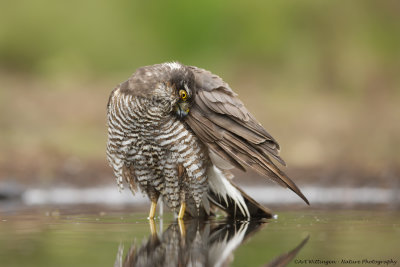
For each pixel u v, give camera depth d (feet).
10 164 48.16
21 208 31.24
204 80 26.78
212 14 82.17
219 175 27.43
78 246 19.29
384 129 59.93
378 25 78.84
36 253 18.08
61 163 49.01
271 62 80.12
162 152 26.73
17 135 55.42
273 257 17.57
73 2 82.74
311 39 79.41
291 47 79.66
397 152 53.26
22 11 81.87
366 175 45.57
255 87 74.79
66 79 74.84
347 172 46.73
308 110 66.59
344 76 75.72
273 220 25.66
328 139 57.57
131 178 28.02
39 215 27.76
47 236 21.22
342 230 22.33
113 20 82.74
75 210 30.27
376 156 52.42
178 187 27.30
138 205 33.42
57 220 25.85
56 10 82.43
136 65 80.74
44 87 72.02
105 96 68.90
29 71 79.77
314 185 42.45
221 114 25.98
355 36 78.59
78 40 81.92
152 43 82.23
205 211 28.50
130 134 26.55
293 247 18.89
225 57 80.94
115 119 26.66
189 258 17.67
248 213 27.58
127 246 19.38
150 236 21.40
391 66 76.33
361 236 20.84
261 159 25.44
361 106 68.23
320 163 50.24
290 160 51.90
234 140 25.79
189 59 81.10
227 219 26.89
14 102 64.34
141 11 83.66
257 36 81.20
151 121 26.07
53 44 81.66
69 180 43.93
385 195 37.99
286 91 73.36
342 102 69.72
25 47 81.66
